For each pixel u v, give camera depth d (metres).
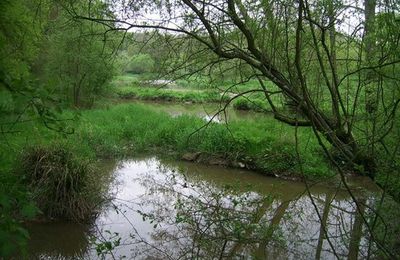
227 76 4.62
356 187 9.26
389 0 3.52
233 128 13.06
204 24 3.97
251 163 11.56
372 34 3.88
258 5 3.77
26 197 2.45
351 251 5.62
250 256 5.41
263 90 3.96
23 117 2.55
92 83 20.73
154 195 8.77
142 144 13.45
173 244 6.23
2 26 3.18
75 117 2.72
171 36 4.26
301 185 10.17
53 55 18.59
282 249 5.82
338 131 4.23
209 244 5.08
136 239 6.55
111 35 4.70
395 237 5.21
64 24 4.67
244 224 4.95
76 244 6.53
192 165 11.88
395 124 4.43
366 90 4.39
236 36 4.23
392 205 5.36
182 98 30.03
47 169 7.09
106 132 13.63
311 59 4.22
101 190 8.24
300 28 3.34
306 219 7.46
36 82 2.42
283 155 11.15
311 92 4.53
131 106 18.94
